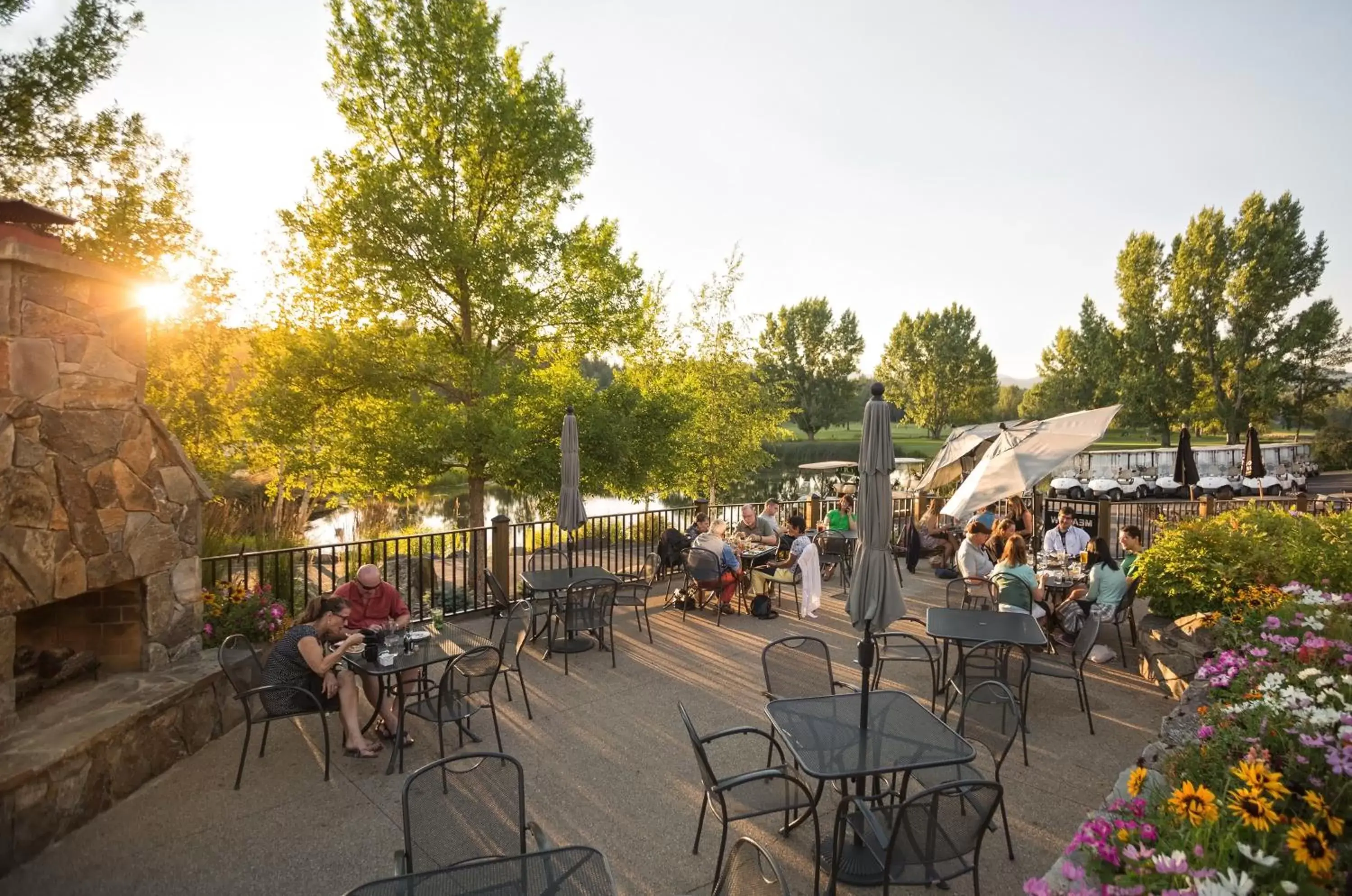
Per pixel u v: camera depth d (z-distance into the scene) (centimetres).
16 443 431
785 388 2600
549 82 1224
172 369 1252
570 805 454
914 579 1160
